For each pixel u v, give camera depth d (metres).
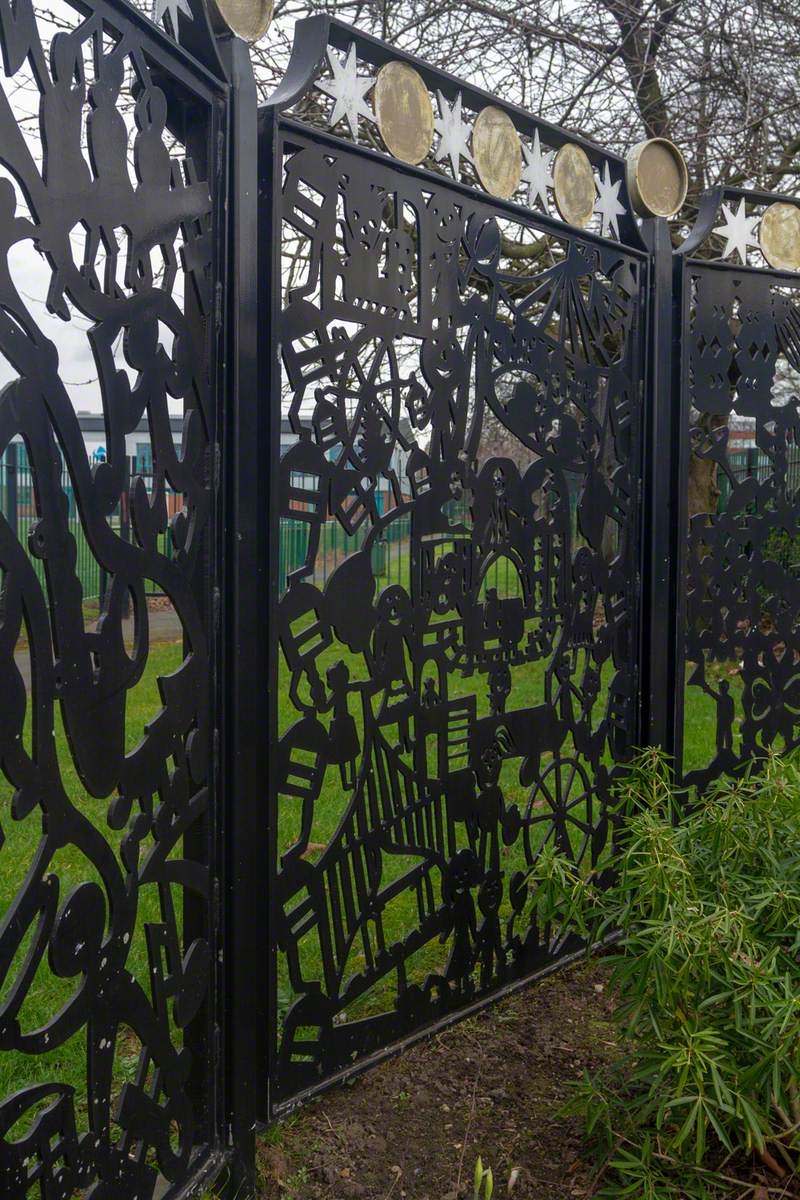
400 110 2.51
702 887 2.24
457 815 2.80
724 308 3.67
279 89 2.22
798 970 2.09
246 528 2.03
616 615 3.37
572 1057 2.70
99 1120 1.68
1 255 1.37
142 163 1.73
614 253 3.32
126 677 1.69
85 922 1.61
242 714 2.03
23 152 1.42
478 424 2.81
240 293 2.00
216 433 1.98
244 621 2.03
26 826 4.13
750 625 3.82
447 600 2.71
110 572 1.65
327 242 2.29
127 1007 1.73
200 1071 2.01
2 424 1.40
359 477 2.39
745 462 8.52
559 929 3.17
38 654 1.48
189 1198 1.90
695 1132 2.15
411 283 2.69
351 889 2.46
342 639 2.37
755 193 3.76
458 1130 2.37
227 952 2.03
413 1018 2.68
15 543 1.42
